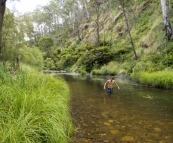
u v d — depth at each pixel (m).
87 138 4.74
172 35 22.72
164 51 21.58
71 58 48.16
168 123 5.99
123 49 31.94
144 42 28.30
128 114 6.96
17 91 4.79
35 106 4.16
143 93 11.34
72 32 72.75
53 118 3.98
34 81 6.94
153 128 5.54
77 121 6.09
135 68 20.80
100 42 43.97
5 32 19.67
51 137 3.64
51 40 63.44
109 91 11.66
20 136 3.18
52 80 9.07
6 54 19.53
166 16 22.92
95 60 35.53
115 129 5.43
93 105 8.33
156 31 27.23
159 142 4.61
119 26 42.78
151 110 7.55
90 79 21.75
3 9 8.03
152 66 20.00
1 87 4.73
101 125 5.74
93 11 66.12
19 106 4.04
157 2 35.50
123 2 28.64
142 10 39.28
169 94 10.92
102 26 52.19
